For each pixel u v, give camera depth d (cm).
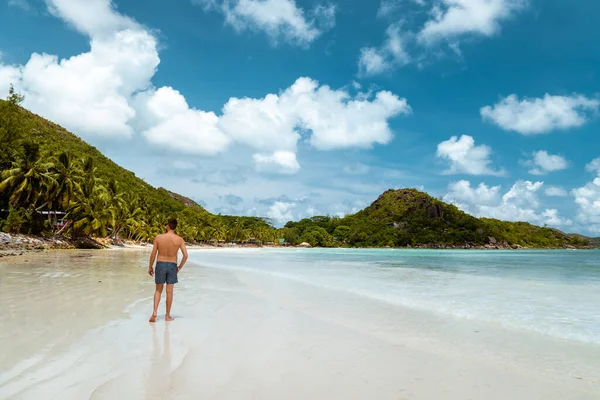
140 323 673
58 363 439
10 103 4691
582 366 501
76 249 4453
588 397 403
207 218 13000
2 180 4319
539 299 1056
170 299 717
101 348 504
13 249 3328
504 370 483
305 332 655
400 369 476
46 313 707
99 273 1530
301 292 1174
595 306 938
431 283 1466
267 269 2220
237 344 561
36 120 12581
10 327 594
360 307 913
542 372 477
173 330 629
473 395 402
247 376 431
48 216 4991
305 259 3853
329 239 17012
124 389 376
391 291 1212
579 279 1677
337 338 619
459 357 533
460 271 2209
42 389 364
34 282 1168
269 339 598
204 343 558
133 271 1648
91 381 390
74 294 950
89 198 5300
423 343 600
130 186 12594
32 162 4544
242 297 1044
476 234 19088
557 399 397
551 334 667
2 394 349
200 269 2161
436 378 449
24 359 448
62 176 4784
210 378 418
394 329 692
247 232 15112
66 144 12012
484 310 885
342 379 435
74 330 591
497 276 1839
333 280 1562
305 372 453
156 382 397
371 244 18075
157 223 9050
